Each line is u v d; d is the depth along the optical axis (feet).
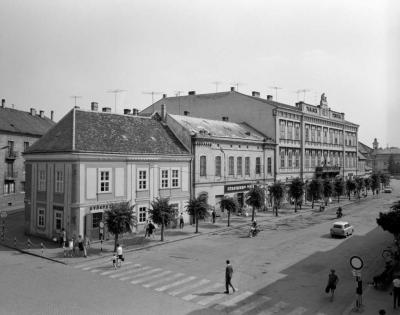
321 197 208.64
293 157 212.84
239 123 204.13
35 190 120.57
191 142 144.97
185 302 62.49
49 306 60.29
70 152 107.34
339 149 275.59
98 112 129.39
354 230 132.05
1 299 63.46
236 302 62.69
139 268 82.74
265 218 160.04
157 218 111.14
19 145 205.57
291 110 207.82
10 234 122.72
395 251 92.02
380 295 66.74
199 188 147.64
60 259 90.74
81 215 108.47
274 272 79.92
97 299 63.57
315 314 58.18
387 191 304.50
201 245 106.52
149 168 128.26
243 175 173.27
